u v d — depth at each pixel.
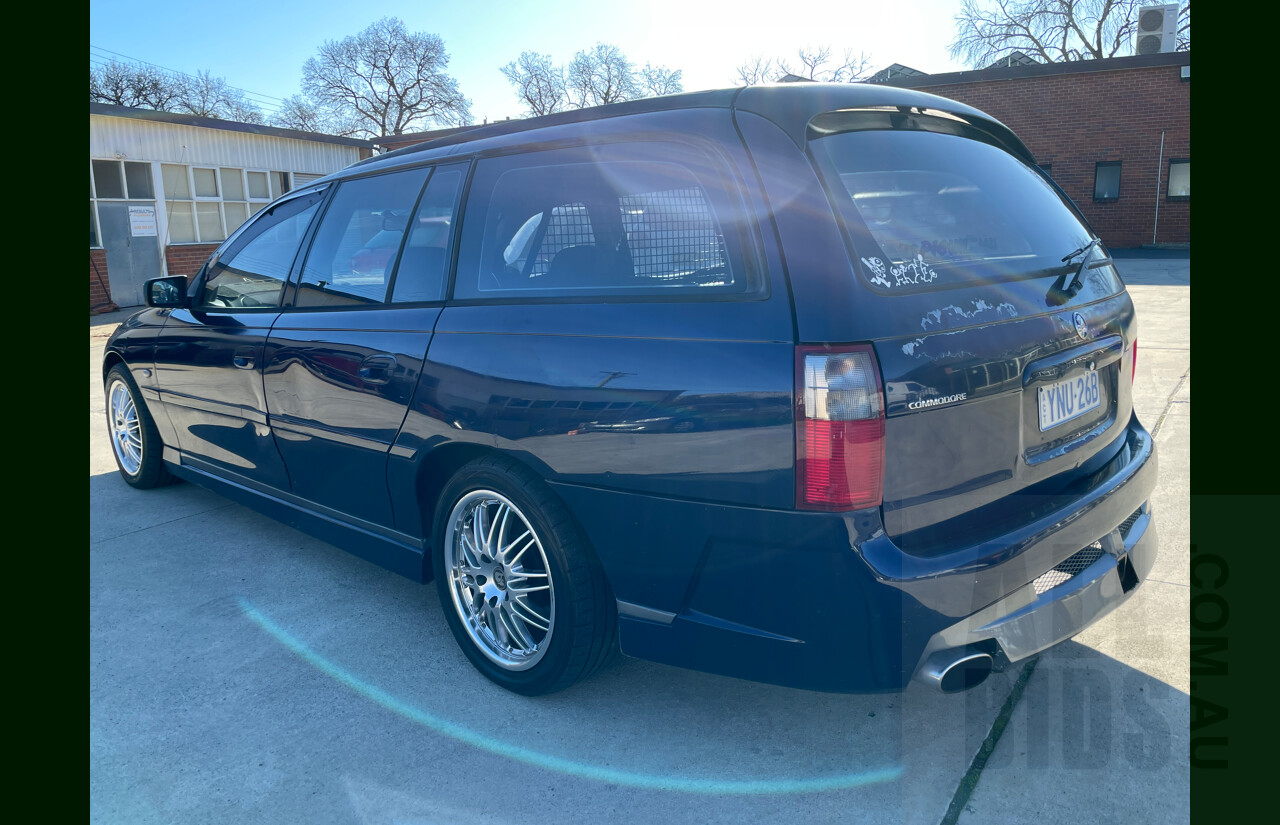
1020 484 2.16
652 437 2.10
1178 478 4.21
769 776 2.20
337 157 20.56
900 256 2.02
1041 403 2.20
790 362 1.89
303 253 3.34
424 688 2.67
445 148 2.90
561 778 2.22
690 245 2.13
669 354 2.08
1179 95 20.97
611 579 2.28
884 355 1.86
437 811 2.10
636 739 2.38
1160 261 17.81
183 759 2.33
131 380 4.46
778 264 1.97
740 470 1.97
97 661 2.88
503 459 2.48
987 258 2.22
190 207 16.97
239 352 3.48
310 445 3.20
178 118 16.41
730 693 2.61
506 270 2.55
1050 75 21.98
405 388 2.70
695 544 2.08
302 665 2.83
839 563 1.89
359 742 2.39
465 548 2.70
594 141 2.40
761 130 2.10
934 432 1.95
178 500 4.57
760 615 2.02
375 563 3.08
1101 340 2.42
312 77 52.44
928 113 2.43
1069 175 22.45
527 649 2.57
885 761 2.24
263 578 3.54
